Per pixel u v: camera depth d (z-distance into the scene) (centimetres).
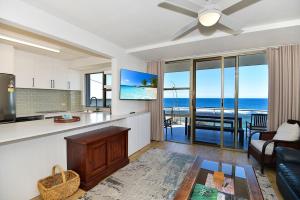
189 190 148
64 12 211
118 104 359
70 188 190
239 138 411
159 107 449
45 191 173
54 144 222
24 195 191
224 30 259
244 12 208
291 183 162
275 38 278
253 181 162
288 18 225
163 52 373
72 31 245
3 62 310
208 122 446
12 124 232
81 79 535
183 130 585
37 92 438
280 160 204
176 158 321
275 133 297
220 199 141
